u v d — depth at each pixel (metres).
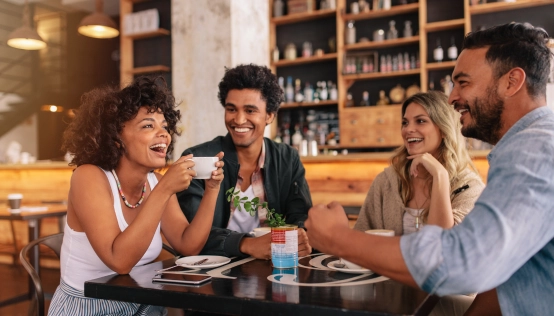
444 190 1.51
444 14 5.29
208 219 1.56
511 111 1.03
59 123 8.04
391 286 1.05
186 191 1.86
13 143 5.30
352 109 5.42
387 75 5.32
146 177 1.50
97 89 1.49
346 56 5.53
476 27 5.12
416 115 1.84
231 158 1.99
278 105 2.03
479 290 0.82
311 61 5.79
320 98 5.70
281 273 1.20
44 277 4.00
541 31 1.02
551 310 0.93
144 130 1.40
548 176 0.84
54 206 3.36
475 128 1.08
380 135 5.29
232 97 1.93
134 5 6.42
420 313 0.89
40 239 1.79
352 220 3.20
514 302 0.96
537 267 0.95
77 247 1.40
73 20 7.96
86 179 1.36
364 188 3.33
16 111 8.03
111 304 1.41
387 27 5.59
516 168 0.85
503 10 5.02
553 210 0.83
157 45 6.30
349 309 0.87
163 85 1.54
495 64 1.02
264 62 4.56
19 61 8.03
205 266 1.27
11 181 4.55
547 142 0.88
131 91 1.39
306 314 0.90
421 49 5.17
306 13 5.70
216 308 0.98
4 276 4.05
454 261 0.80
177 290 1.03
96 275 1.41
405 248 0.84
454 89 1.10
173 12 4.44
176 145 4.32
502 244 0.79
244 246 1.44
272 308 0.92
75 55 8.02
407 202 1.90
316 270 1.23
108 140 1.38
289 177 2.12
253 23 4.34
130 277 1.19
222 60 4.04
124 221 1.41
